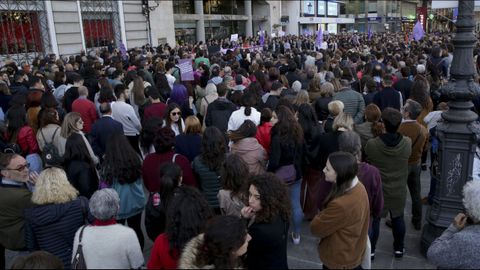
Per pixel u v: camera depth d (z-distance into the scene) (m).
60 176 3.41
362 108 6.36
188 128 4.77
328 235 2.92
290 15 50.28
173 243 2.65
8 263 4.69
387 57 12.91
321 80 8.27
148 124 5.54
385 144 4.06
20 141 5.44
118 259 2.81
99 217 2.89
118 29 22.95
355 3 75.44
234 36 23.84
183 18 32.97
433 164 5.50
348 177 2.88
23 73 8.85
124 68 11.78
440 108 5.82
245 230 2.39
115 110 6.43
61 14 19.12
